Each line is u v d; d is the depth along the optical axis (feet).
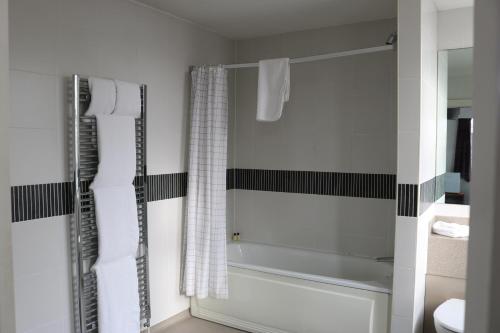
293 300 10.16
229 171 13.37
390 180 11.19
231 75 13.29
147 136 10.14
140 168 9.70
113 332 8.46
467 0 9.29
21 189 7.44
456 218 10.17
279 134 12.74
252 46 13.07
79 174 8.06
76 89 7.89
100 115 8.27
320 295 9.80
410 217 8.38
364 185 11.55
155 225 10.48
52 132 7.91
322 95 12.01
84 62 8.52
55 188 7.98
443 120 10.12
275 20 11.24
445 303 8.66
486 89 1.18
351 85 11.59
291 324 10.21
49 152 7.86
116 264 8.63
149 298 9.96
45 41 7.76
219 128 10.92
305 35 12.20
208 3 9.87
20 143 7.40
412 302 8.46
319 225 12.28
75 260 8.29
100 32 8.84
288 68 10.22
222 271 10.87
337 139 11.87
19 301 7.48
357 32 11.46
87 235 8.44
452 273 9.43
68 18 8.16
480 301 1.21
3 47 1.71
